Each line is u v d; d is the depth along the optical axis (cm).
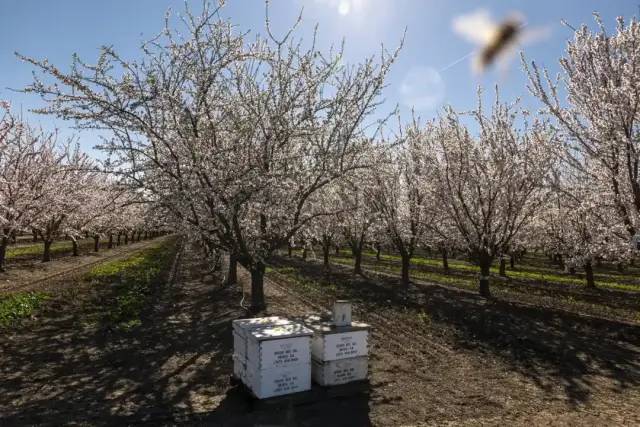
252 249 1142
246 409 625
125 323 1170
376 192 1878
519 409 652
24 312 1242
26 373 785
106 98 905
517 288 1964
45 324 1159
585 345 1012
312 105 1065
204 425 573
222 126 1058
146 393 693
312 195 1218
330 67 1075
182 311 1345
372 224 2197
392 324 1198
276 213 1049
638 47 998
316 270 2617
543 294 1789
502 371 831
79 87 863
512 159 1477
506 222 1553
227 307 1395
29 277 2031
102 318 1234
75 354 904
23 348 940
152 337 1040
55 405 643
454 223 1745
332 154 1068
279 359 632
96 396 679
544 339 1056
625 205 1106
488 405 664
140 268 2461
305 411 620
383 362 866
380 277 2283
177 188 957
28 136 2092
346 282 2059
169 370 806
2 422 581
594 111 1091
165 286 1855
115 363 847
